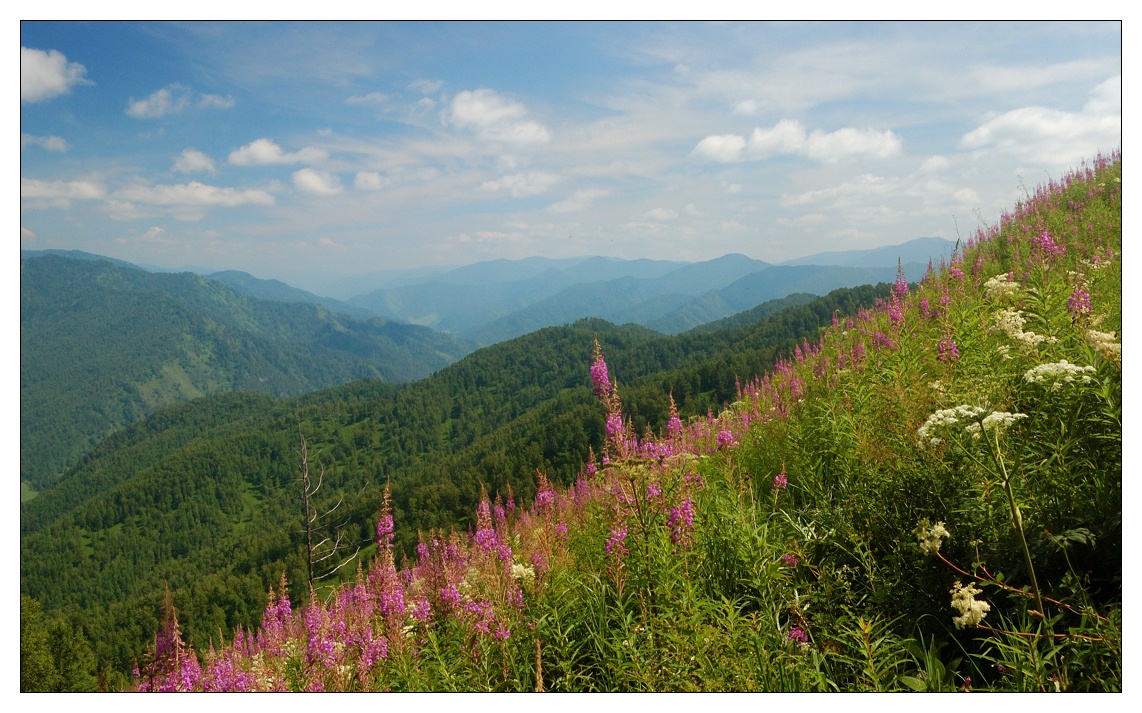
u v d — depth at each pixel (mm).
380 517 6535
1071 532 3814
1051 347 5551
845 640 4266
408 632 5844
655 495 5586
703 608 4660
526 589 6012
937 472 4930
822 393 8609
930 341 7832
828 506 5723
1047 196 17531
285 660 6168
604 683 5020
